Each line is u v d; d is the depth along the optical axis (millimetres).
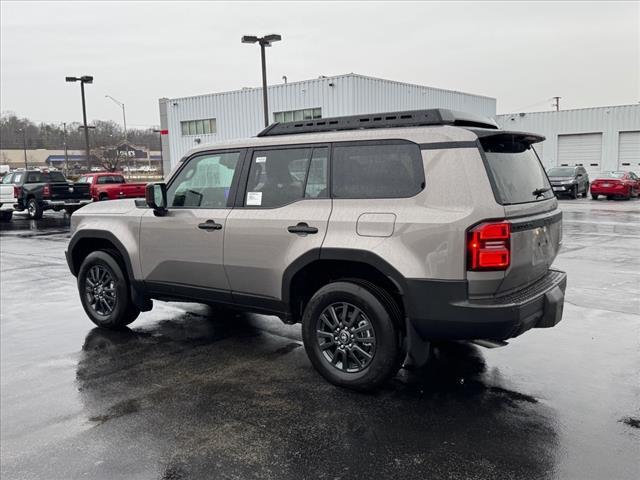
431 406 3908
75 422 3807
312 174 4363
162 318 6441
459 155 3729
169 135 42750
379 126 4238
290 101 35281
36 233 16766
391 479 3016
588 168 38719
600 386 4195
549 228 4297
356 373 4148
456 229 3625
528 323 3840
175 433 3609
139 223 5484
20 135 105125
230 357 5047
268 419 3773
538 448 3305
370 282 4129
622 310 6367
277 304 4594
